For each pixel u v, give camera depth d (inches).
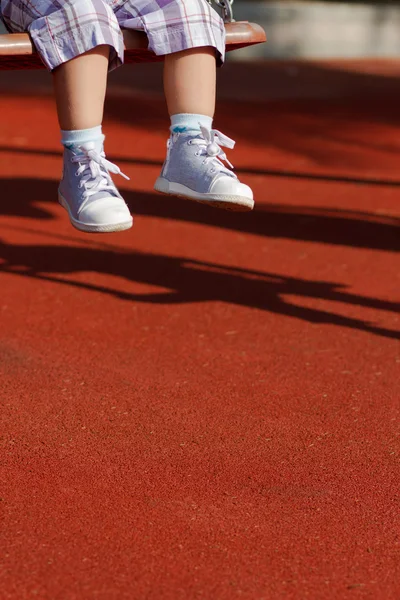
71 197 118.0
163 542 102.9
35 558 98.3
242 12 1181.7
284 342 178.2
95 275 221.9
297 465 125.6
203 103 117.7
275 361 167.8
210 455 127.8
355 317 194.4
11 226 268.2
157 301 203.2
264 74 663.8
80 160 116.2
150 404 145.9
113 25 111.2
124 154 392.5
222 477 120.9
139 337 179.3
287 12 1227.2
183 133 118.3
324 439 134.8
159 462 124.9
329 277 225.5
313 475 122.5
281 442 133.3
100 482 118.0
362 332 184.5
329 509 112.6
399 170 384.8
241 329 185.5
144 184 336.2
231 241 260.1
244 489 117.4
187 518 108.8
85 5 109.7
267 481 120.1
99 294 206.7
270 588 94.3
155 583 94.3
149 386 153.7
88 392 150.0
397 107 542.9
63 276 219.9
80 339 176.7
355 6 1413.6
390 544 104.1
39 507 110.3
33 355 166.6
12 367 159.9
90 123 115.1
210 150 115.6
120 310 195.8
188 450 129.2
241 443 132.4
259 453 129.2
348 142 442.6
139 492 115.5
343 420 142.0
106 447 129.3
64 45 110.7
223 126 467.8
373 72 695.1
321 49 856.3
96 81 113.5
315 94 584.1
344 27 1078.4
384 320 192.5
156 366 163.6
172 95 118.0
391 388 155.4
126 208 116.3
